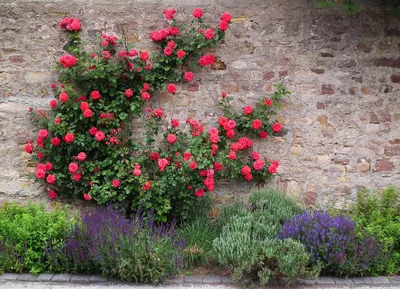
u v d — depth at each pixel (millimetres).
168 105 4930
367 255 3895
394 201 4719
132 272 3758
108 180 4715
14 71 4824
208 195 4859
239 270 3729
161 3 4832
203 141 4762
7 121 4859
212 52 4891
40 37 4809
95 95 4688
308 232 4023
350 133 4938
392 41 4895
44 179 4867
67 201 4930
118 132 4758
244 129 4910
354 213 4648
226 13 4680
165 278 3848
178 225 4695
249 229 4125
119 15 4836
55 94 4840
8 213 4480
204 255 4141
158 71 4828
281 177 4957
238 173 4875
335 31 4871
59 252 3895
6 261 3912
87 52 4832
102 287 3705
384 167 4941
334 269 3941
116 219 4199
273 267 3822
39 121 4777
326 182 4957
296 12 4855
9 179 4910
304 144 4957
